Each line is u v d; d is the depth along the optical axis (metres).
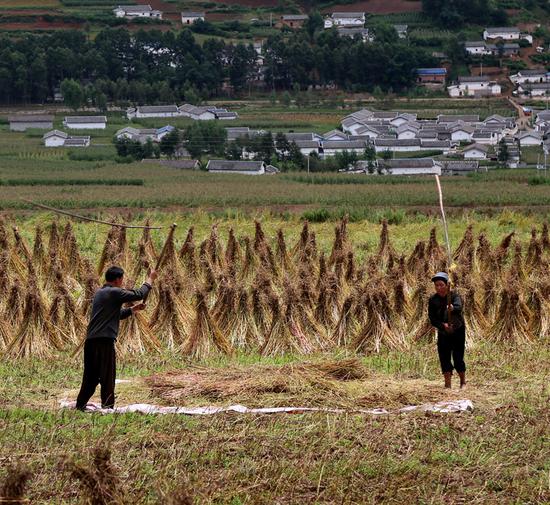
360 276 37.81
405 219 67.12
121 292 23.25
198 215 69.19
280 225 65.56
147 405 23.44
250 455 20.00
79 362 29.42
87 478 17.08
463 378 25.36
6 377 27.23
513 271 37.66
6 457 19.53
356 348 31.12
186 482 18.03
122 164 155.88
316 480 18.78
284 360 30.09
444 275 25.17
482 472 19.31
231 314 31.94
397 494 18.23
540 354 30.22
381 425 21.69
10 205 81.69
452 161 165.25
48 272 40.28
